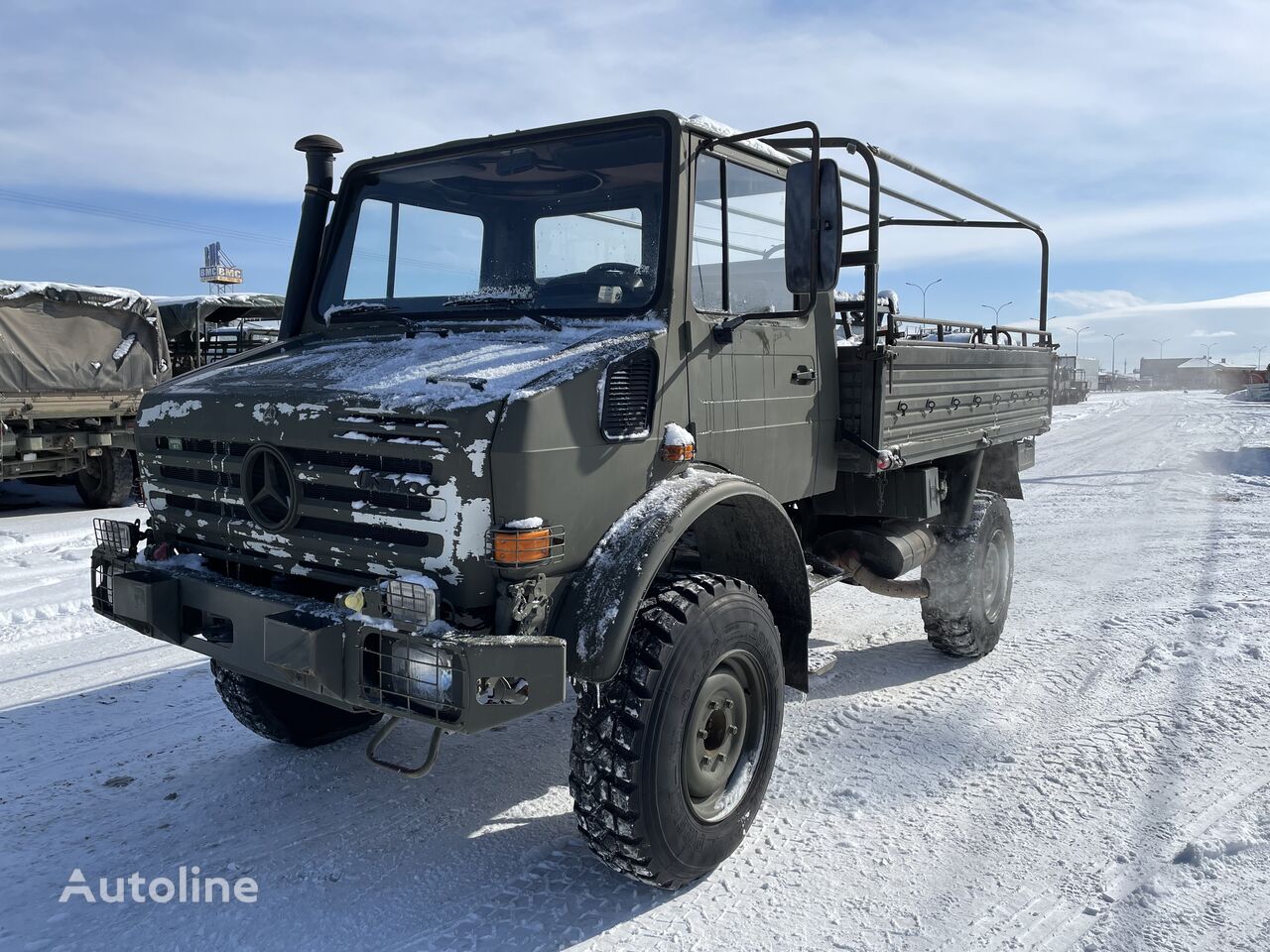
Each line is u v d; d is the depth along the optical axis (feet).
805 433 12.78
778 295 12.51
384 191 12.66
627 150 10.74
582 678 8.60
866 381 13.32
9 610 20.97
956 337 19.11
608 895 9.75
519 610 8.43
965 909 9.35
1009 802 11.59
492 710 7.98
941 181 16.05
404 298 12.35
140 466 11.31
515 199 11.54
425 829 11.17
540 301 11.17
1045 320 22.44
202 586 9.82
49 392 36.52
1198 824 10.86
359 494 9.05
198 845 10.78
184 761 13.08
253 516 9.82
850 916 9.29
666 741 9.12
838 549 15.66
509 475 8.37
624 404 9.50
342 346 11.52
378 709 8.43
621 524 9.34
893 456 13.70
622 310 10.36
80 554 27.99
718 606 9.82
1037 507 36.19
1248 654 16.99
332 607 8.83
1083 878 9.86
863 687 16.02
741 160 11.68
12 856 10.50
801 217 9.84
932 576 16.75
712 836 9.85
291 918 9.34
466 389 8.70
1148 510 34.94
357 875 10.16
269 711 12.76
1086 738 13.44
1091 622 19.58
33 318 36.22
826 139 12.00
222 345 59.62
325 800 11.89
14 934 9.07
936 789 12.02
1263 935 8.78
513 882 10.03
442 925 9.24
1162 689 15.34
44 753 13.30
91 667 17.13
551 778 12.56
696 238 10.68
